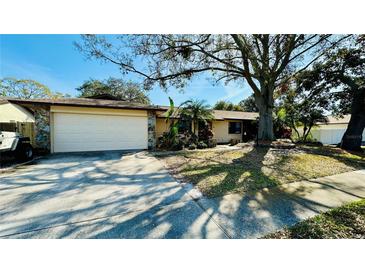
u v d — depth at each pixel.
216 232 2.26
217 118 14.94
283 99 15.63
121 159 6.95
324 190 3.73
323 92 12.50
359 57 9.93
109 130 9.21
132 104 10.17
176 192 3.59
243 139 17.23
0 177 4.54
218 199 3.26
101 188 3.80
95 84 24.44
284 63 9.19
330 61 11.02
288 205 3.01
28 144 6.74
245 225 2.40
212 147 11.15
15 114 11.55
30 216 2.60
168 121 13.14
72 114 8.51
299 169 5.38
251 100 30.38
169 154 8.16
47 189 3.71
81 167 5.64
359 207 2.90
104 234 2.22
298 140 14.70
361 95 9.86
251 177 4.55
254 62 8.51
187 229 2.32
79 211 2.77
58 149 8.36
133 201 3.15
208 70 9.50
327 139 18.97
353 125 10.34
